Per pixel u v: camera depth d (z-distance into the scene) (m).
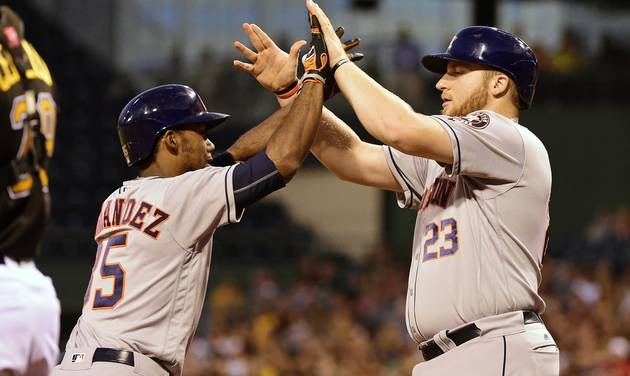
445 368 12.84
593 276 46.91
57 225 58.19
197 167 13.52
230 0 73.50
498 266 12.80
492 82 13.50
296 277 54.88
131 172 63.25
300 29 72.94
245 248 58.19
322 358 37.44
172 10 73.94
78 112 67.38
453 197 13.30
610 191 64.88
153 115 13.30
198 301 13.12
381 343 39.50
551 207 65.00
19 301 10.71
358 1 71.50
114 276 12.84
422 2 72.62
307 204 63.34
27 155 10.98
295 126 12.91
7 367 10.53
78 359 12.56
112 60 73.56
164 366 12.80
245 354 40.72
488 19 67.25
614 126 65.12
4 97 10.66
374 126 12.65
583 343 36.75
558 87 66.31
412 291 13.40
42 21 74.00
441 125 12.60
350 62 13.24
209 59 68.75
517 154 12.91
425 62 14.16
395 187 14.77
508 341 12.57
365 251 59.16
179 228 12.78
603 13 72.50
